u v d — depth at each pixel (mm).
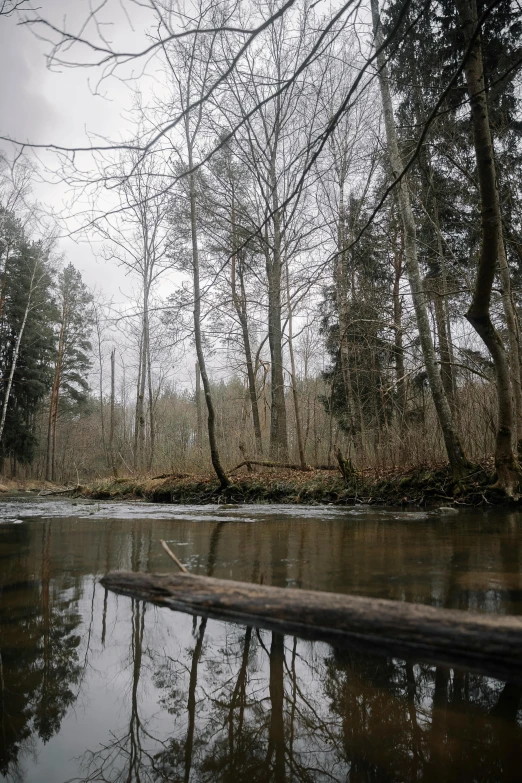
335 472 11977
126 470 19828
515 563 3529
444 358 12953
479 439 10539
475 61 5707
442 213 12570
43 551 4535
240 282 18125
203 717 1626
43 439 43812
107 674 1947
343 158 14039
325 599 2086
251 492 11297
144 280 18750
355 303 13016
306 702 1692
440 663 1781
